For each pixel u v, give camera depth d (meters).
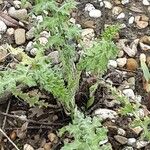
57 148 0.34
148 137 0.31
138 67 0.38
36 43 0.34
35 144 0.34
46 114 0.35
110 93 0.36
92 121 0.31
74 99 0.34
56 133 0.34
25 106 0.36
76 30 0.32
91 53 0.31
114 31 0.32
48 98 0.35
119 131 0.34
